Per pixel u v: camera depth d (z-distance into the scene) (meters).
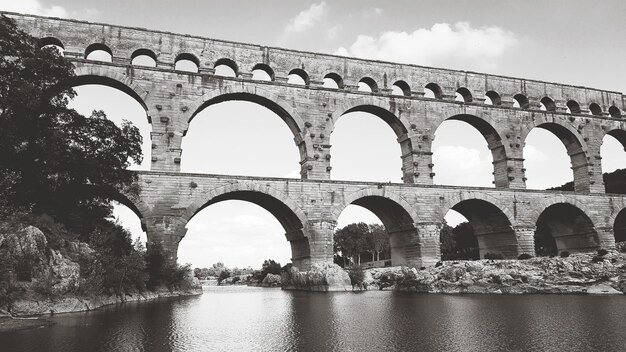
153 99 56.12
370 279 66.38
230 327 27.61
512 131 70.81
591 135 75.88
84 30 55.66
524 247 65.81
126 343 21.91
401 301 43.69
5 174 40.56
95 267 41.34
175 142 55.94
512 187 68.81
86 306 37.28
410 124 66.00
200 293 72.94
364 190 60.31
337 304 41.59
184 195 53.31
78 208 48.94
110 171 46.66
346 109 63.69
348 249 138.50
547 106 76.94
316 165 61.03
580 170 75.31
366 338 23.23
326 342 22.27
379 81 66.56
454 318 30.22
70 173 44.75
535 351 19.53
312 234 57.88
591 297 44.56
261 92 60.38
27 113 41.00
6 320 28.95
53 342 21.81
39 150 41.38
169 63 58.09
